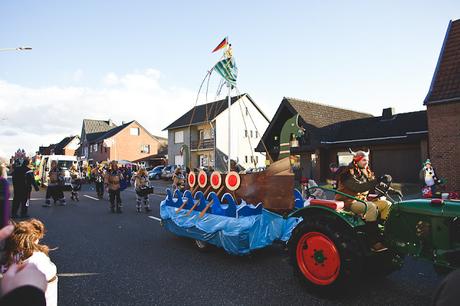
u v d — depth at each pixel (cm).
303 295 383
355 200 402
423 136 1587
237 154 3228
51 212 1045
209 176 626
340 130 2092
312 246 396
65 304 365
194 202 608
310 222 400
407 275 448
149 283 424
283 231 538
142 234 716
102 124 5734
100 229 773
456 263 312
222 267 485
